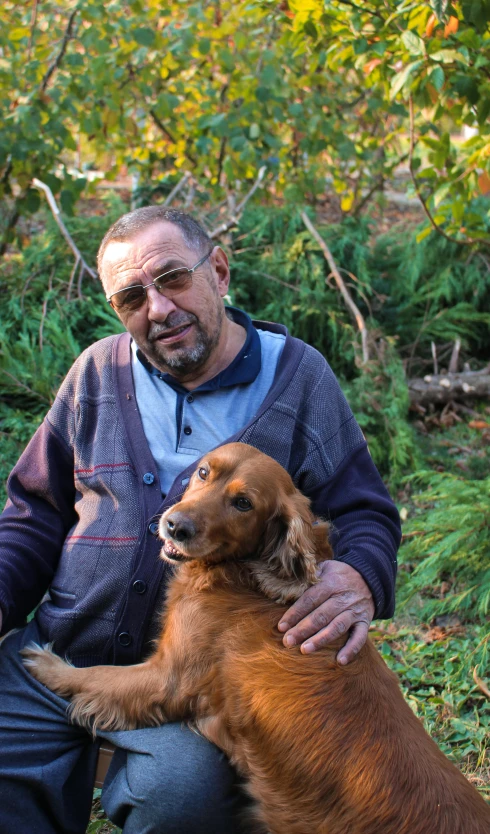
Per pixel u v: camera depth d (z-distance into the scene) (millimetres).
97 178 6438
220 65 6039
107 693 2301
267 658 2189
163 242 2389
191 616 2297
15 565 2467
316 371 2580
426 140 4277
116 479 2463
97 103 5938
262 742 2125
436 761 2037
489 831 1920
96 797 2830
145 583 2391
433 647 3547
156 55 5820
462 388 5543
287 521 2262
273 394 2482
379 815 1957
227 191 6082
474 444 5184
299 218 5953
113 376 2582
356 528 2453
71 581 2471
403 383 5117
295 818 2072
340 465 2545
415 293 5930
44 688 2357
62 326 5184
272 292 5711
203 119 5727
